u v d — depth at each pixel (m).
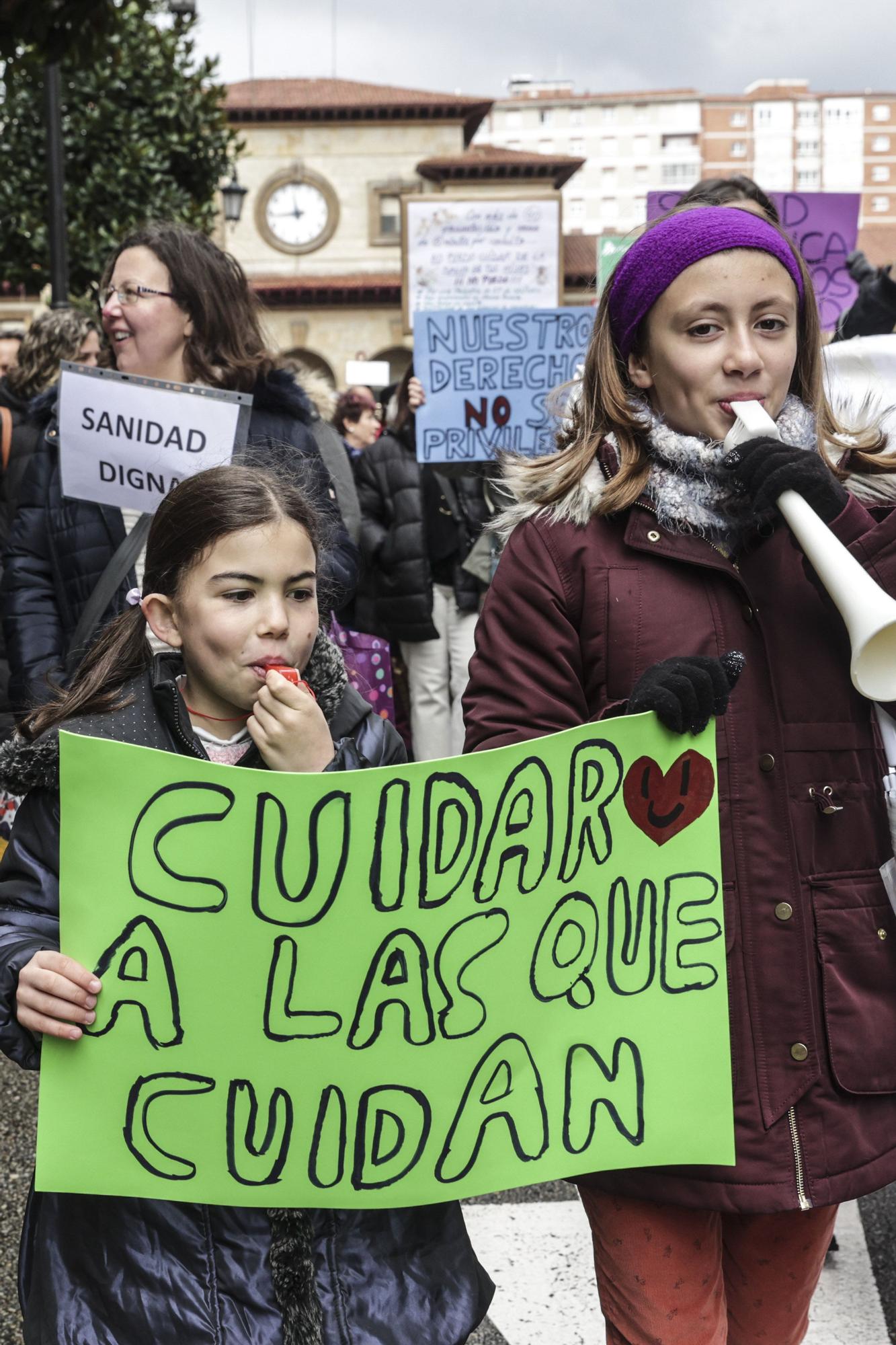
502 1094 1.78
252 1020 1.73
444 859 1.74
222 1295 1.75
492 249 7.62
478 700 2.02
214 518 1.79
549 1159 1.79
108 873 1.70
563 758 1.76
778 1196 1.83
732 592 1.92
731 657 1.77
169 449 3.24
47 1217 1.82
